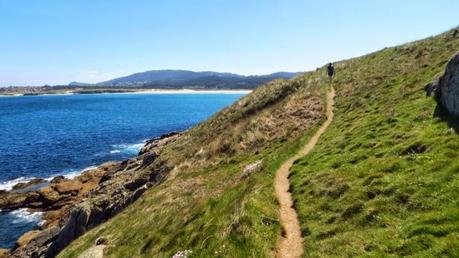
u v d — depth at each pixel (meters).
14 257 43.47
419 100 27.14
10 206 59.47
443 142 18.52
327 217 17.08
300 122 43.03
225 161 41.66
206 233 18.69
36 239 46.09
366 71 52.38
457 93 20.91
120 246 27.80
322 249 14.68
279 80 69.56
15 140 115.44
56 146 105.81
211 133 56.47
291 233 17.06
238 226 17.00
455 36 43.00
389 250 12.89
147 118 180.62
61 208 57.75
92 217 43.34
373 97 36.53
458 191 14.22
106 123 159.25
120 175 59.72
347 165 21.80
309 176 22.64
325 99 48.28
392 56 52.94
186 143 58.75
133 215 34.94
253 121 49.69
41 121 167.00
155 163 52.44
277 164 27.67
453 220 12.81
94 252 28.00
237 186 25.28
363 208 16.33
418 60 42.03
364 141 24.64
